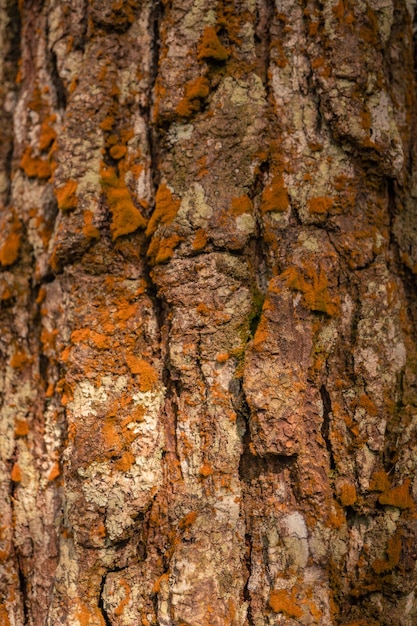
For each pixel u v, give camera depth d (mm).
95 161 1161
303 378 1130
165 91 1147
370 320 1140
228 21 1150
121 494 1133
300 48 1150
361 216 1147
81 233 1152
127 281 1155
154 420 1143
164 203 1146
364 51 1144
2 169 1243
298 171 1144
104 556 1136
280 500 1128
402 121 1175
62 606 1136
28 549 1179
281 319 1129
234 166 1142
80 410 1143
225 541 1125
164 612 1115
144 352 1152
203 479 1132
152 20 1167
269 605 1119
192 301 1138
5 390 1195
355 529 1136
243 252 1141
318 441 1132
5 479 1187
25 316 1199
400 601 1129
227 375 1137
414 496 1140
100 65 1167
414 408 1151
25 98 1225
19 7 1245
